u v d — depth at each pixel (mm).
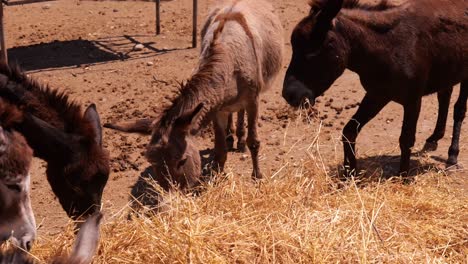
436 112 7840
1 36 8648
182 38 10039
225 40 6402
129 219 6082
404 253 5434
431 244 5699
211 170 6445
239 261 5336
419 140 7309
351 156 6457
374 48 6180
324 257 5293
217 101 6234
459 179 6617
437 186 6352
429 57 6293
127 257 5344
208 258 5242
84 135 5734
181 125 5848
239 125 7141
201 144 7371
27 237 5309
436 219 5879
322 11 5988
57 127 5773
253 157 6668
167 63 9148
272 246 5324
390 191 6145
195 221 5480
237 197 5883
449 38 6340
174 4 11516
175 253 5270
